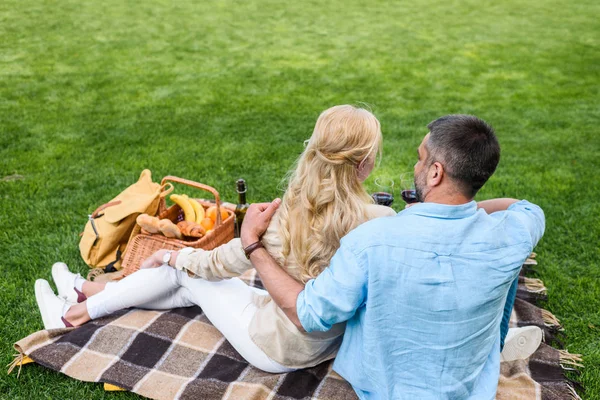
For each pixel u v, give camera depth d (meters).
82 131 5.89
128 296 2.72
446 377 1.80
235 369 2.47
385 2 14.23
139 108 6.68
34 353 2.55
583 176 5.06
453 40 10.73
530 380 2.46
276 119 6.48
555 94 7.68
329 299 1.74
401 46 10.24
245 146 5.62
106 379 2.44
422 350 1.78
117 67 8.37
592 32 11.42
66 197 4.44
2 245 3.72
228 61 8.96
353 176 2.01
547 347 2.79
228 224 3.38
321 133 1.98
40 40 9.63
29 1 12.40
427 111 6.98
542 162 5.39
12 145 5.44
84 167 5.02
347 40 10.58
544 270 3.60
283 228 2.02
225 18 11.95
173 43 9.87
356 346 2.00
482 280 1.69
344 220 1.96
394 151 5.68
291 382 2.32
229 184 4.80
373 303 1.74
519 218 1.87
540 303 3.28
